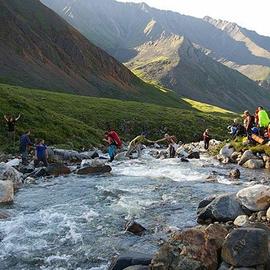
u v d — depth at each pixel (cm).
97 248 1397
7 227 1580
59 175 2738
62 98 8544
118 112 8081
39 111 4888
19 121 4316
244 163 3300
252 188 1667
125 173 2845
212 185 2395
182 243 1144
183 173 2855
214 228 1211
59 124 4753
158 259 1126
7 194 1991
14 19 18462
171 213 1792
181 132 7869
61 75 17162
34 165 3033
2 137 3812
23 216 1731
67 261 1296
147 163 3412
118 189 2266
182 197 2086
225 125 9869
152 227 1605
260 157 3338
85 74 18975
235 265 1100
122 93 18588
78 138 4625
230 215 1582
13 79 13825
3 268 1247
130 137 6888
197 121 9262
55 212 1798
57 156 3350
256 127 3697
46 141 4166
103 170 2841
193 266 1091
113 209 1856
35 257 1322
